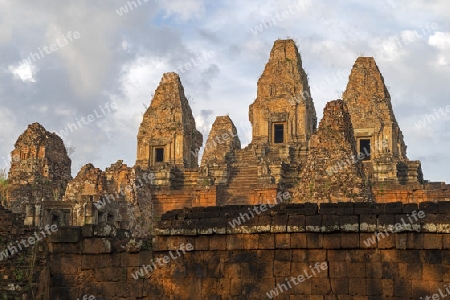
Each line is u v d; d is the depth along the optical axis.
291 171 63.50
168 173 64.69
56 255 24.67
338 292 21.80
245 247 22.92
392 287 21.23
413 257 21.09
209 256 23.33
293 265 22.39
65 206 45.72
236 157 70.31
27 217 44.78
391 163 60.41
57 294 24.41
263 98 73.31
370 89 66.38
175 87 72.50
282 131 72.69
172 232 23.70
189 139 72.62
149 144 71.25
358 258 21.78
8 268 25.22
